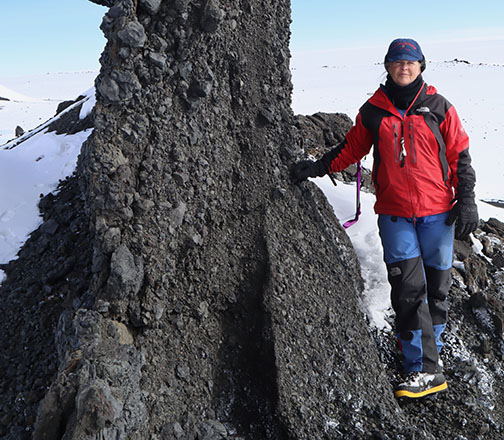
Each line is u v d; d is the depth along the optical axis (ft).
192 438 6.88
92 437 5.24
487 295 11.62
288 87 10.28
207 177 8.54
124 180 7.36
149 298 7.38
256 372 7.82
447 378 10.01
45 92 173.06
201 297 8.13
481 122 89.15
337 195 13.14
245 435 7.42
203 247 8.34
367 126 9.08
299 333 8.25
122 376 6.03
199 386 7.58
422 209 8.81
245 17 9.62
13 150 12.76
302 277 8.94
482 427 8.95
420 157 8.64
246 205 9.04
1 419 7.20
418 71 8.57
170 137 8.05
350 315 9.45
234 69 9.37
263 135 9.63
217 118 8.96
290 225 9.45
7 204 10.28
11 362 7.79
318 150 15.53
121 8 7.30
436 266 9.29
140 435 6.19
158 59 7.66
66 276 8.68
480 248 13.73
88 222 9.37
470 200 8.64
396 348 10.18
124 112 7.58
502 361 10.77
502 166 57.06
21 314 8.34
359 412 8.18
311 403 7.84
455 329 11.02
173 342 7.63
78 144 12.43
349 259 10.85
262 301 8.13
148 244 7.47
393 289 9.20
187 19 7.93
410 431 7.95
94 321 6.61
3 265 9.16
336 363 8.57
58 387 5.80
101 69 7.60
